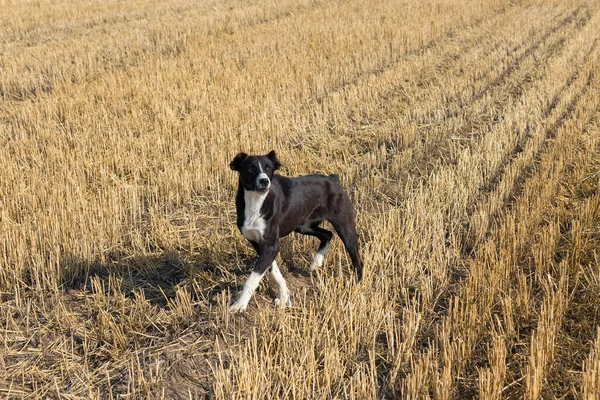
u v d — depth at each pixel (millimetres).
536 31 18297
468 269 5996
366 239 6559
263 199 5016
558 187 7691
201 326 5000
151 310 5262
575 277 5539
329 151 9211
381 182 8195
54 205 6824
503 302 4941
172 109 10781
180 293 5215
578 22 19875
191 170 8250
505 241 6195
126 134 9648
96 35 17719
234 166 5145
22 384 4316
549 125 10023
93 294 5480
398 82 12797
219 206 7484
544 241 5988
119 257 6281
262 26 18469
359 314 4848
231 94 11336
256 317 5090
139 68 13422
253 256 6258
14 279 5695
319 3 23078
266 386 4078
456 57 15227
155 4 23578
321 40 16219
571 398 4141
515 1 23828
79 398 4195
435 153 9266
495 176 8297
